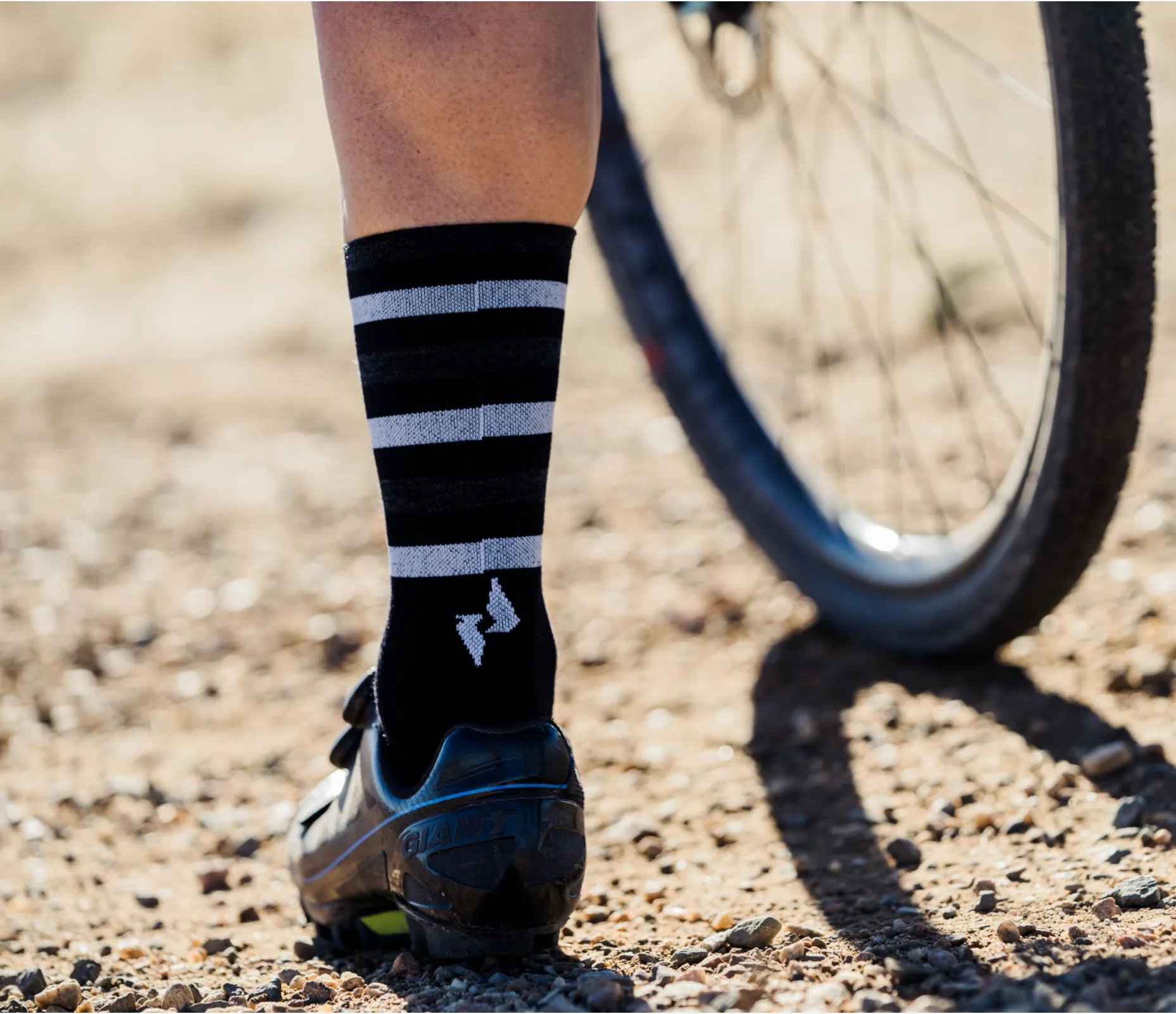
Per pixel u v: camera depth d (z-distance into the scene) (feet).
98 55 55.77
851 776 7.65
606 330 22.72
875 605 9.43
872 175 27.48
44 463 19.26
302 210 36.06
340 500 16.21
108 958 6.07
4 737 9.86
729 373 10.89
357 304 5.05
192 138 44.60
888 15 27.81
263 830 7.93
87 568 14.32
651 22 31.96
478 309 4.90
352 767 5.53
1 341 28.58
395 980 5.19
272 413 21.13
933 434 14.92
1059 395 7.01
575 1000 4.55
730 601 11.21
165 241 35.35
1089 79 6.45
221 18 56.59
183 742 9.65
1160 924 4.89
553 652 5.32
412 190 4.85
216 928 6.54
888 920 5.52
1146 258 6.61
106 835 7.98
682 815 7.39
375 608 12.19
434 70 4.73
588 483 15.65
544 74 4.84
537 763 4.92
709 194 28.55
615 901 6.27
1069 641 9.04
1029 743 7.61
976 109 29.30
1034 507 7.38
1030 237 21.91
